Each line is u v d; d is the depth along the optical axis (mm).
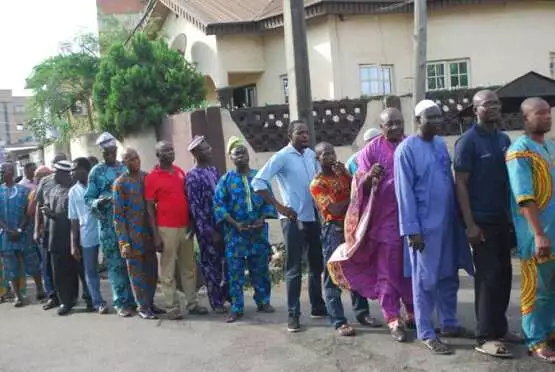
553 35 13742
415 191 5008
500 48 13461
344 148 10383
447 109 10617
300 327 5957
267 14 13586
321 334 5707
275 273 8523
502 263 4906
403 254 5320
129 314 6977
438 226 4969
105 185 6941
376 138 5480
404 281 5535
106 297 8219
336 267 5492
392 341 5352
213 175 6867
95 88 12773
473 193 4875
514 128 10750
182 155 10844
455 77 13594
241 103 15219
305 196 5883
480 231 4824
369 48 13141
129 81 11984
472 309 6211
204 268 6793
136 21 21172
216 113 10078
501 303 4945
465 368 4625
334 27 12844
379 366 4805
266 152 10219
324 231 5668
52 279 7777
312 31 13188
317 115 10305
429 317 5055
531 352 4797
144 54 12812
